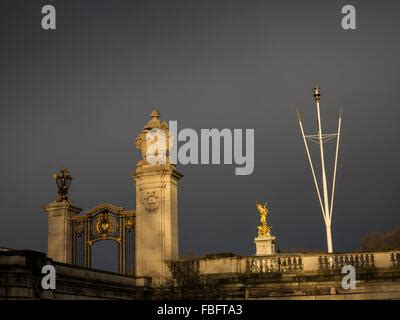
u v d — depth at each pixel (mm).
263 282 35281
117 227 40844
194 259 37375
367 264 34188
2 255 27141
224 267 36406
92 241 41250
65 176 43125
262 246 69375
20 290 26953
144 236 39531
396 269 33406
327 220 42344
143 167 40500
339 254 34750
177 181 41406
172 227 39562
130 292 36281
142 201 40094
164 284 37312
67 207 42000
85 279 31828
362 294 33625
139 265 39188
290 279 34844
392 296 33156
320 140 44469
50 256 41594
